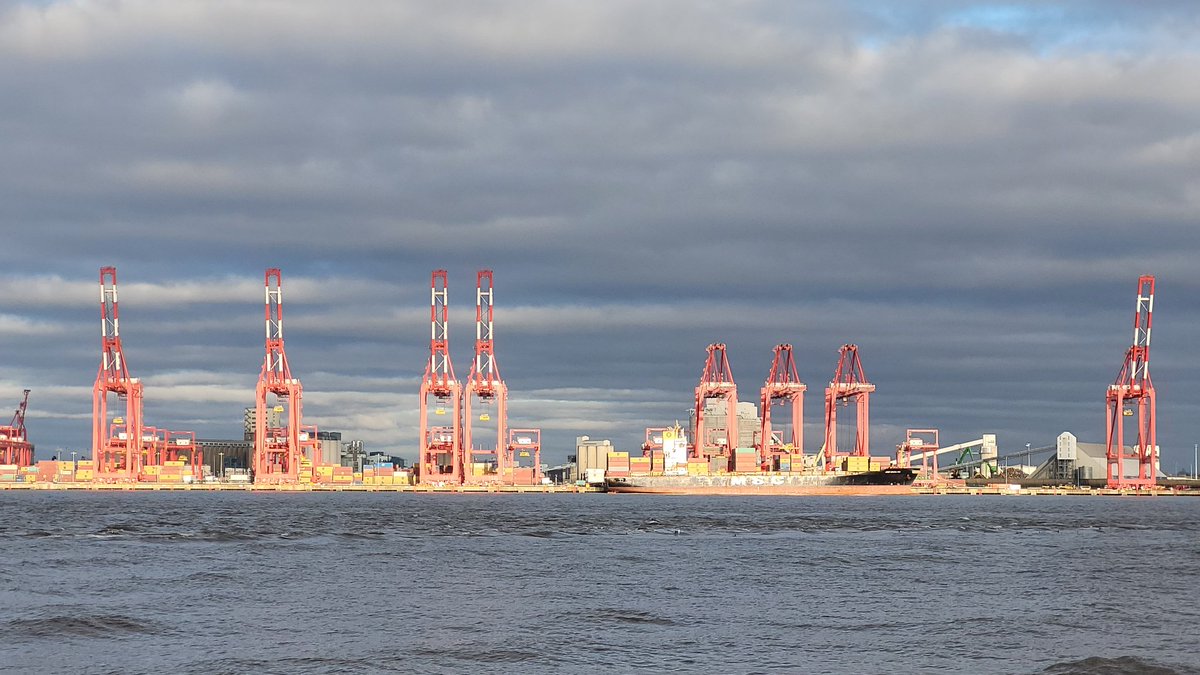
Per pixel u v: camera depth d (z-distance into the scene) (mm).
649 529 198250
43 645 75688
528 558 136625
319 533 179500
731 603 97000
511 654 73625
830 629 83938
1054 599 100938
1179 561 137125
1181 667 70562
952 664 71812
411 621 86188
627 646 76562
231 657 72188
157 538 165250
